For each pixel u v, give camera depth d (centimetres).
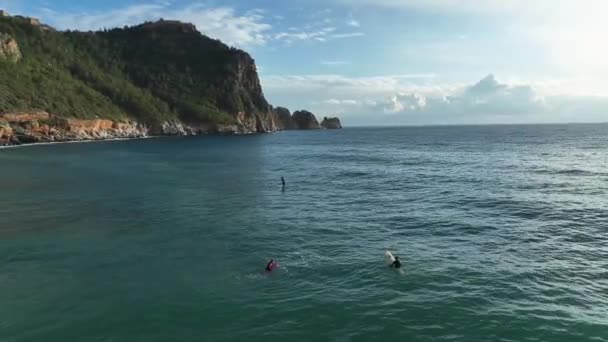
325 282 1825
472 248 2302
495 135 17200
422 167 6106
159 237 2494
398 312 1550
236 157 8262
